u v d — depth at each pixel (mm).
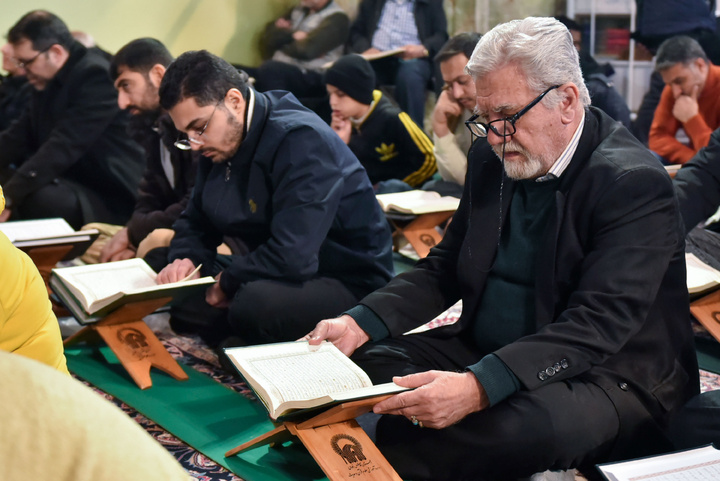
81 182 4961
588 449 1989
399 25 6273
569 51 2010
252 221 2922
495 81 1988
